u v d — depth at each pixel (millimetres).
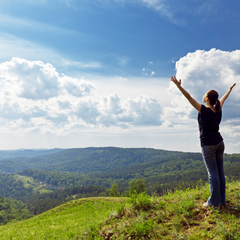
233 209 3604
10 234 10922
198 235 3057
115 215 4719
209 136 3561
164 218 3908
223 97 4207
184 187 5473
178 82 3555
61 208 26047
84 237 4648
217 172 3686
